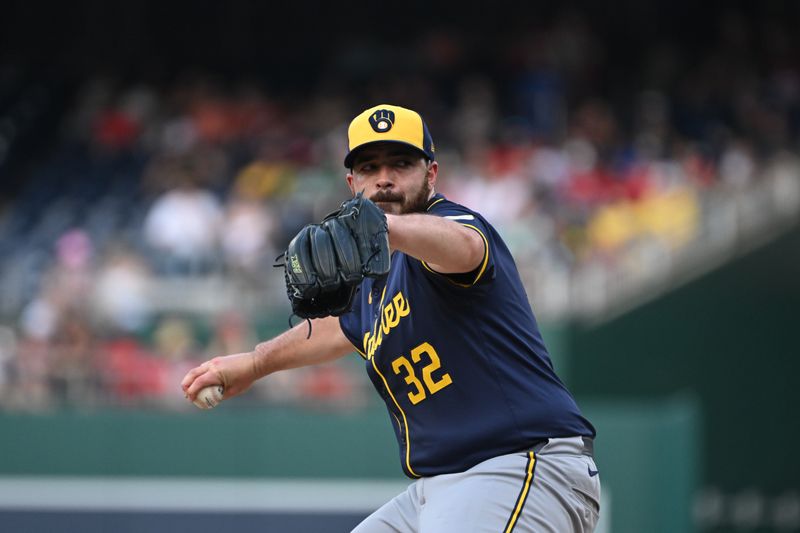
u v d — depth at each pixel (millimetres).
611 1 75000
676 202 46875
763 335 44469
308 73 72938
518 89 63094
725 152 55188
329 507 29094
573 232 45250
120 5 78125
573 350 42031
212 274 42844
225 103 61062
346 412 29859
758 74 65875
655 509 28750
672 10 74312
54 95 68562
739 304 44344
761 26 71875
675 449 28844
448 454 11805
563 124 59875
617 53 73688
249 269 40812
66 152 59688
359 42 76125
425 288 11742
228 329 35969
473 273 11336
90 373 32812
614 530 28766
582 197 48625
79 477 29484
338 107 60812
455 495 11609
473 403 11766
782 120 60312
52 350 33281
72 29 77812
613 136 57781
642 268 43781
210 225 44969
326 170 51438
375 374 12336
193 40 78062
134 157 57625
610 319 42719
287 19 77375
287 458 29344
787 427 44219
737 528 43969
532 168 50688
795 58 68000
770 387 44125
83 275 39312
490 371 11719
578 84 64375
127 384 32719
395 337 11984
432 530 11547
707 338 43938
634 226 46438
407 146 11812
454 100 65625
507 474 11570
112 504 29359
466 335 11703
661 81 66375
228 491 29266
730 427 44000
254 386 32375
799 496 44156
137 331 38156
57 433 29672
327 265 10336
